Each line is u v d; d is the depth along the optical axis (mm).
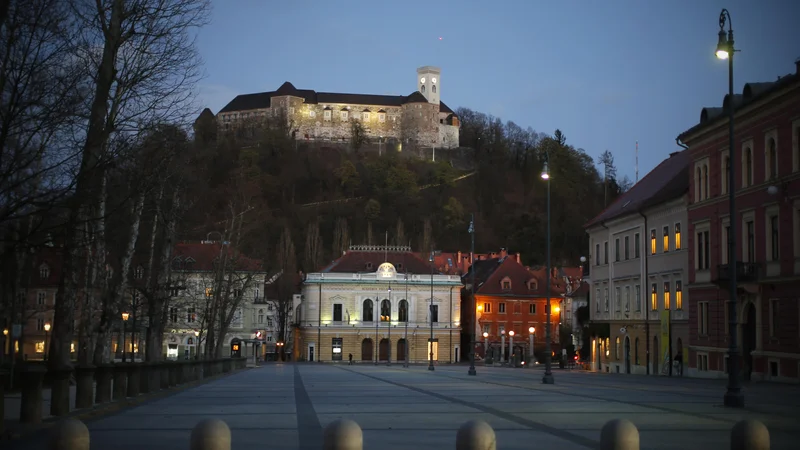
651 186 80000
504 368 102312
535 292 145750
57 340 26547
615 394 38562
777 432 21984
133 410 29547
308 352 136750
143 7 27312
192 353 116375
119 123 26609
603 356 86250
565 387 45656
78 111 23406
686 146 66688
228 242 73688
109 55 26375
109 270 45250
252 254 108812
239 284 90125
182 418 26281
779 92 51562
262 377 62938
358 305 138750
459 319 140750
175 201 46438
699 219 63969
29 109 21500
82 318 32875
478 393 39344
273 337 156875
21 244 22406
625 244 80562
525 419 25547
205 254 110000
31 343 102125
